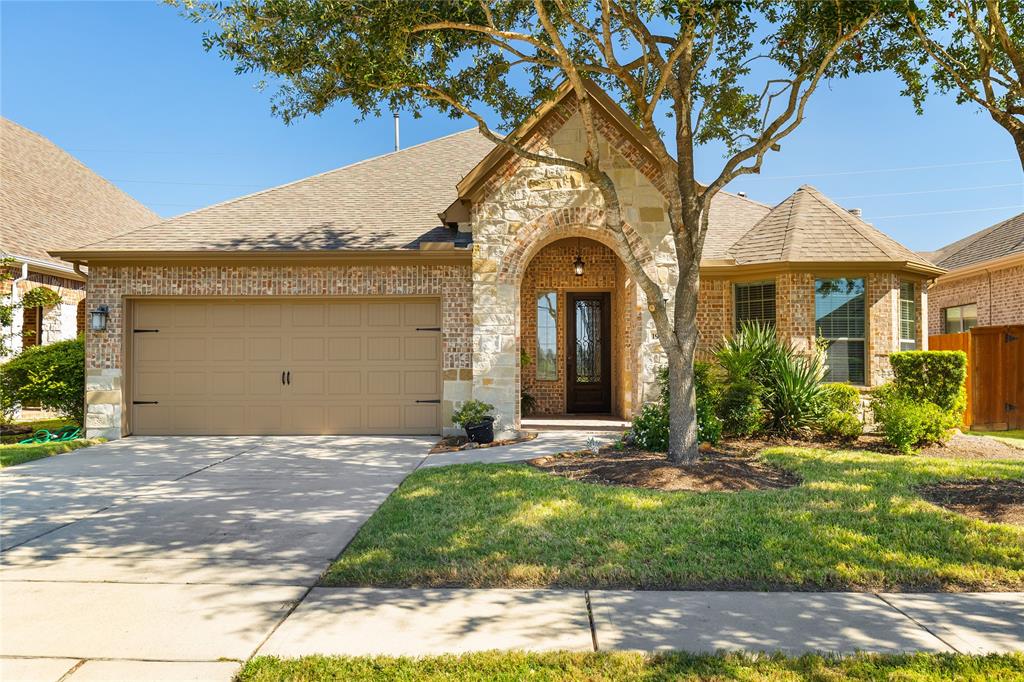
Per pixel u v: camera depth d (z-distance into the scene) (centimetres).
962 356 946
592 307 1402
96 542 507
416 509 582
